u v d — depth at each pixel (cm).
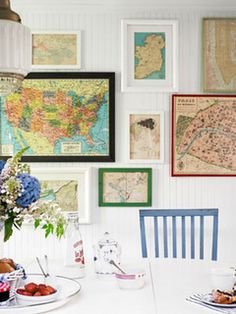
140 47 325
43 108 326
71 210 325
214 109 325
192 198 326
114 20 326
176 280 203
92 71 326
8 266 174
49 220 183
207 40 325
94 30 327
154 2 319
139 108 326
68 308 165
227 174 325
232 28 325
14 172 179
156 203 326
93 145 326
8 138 326
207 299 171
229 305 164
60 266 231
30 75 324
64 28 327
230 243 325
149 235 325
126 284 188
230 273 183
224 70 325
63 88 325
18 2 320
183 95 325
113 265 204
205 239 324
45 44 326
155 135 326
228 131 325
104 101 325
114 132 325
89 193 324
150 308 165
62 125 326
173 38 324
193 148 325
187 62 325
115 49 327
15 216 177
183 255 279
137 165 326
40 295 166
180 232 324
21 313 156
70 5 324
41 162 326
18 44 185
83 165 327
